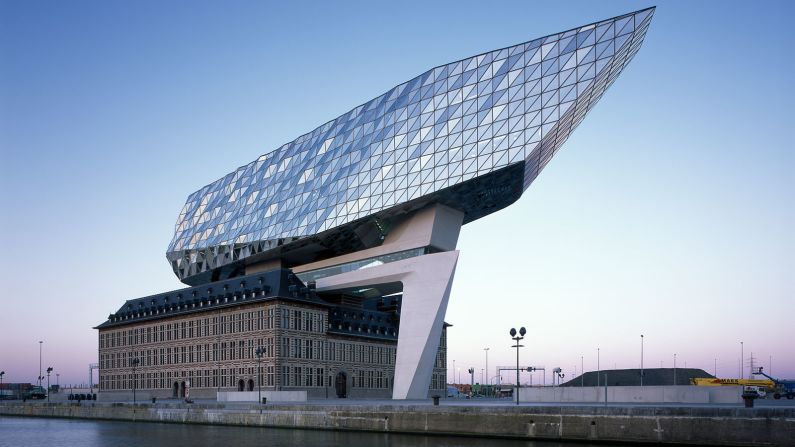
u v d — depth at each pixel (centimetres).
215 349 12150
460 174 9619
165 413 8931
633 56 9606
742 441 4928
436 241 10356
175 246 14788
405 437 6228
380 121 10962
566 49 9281
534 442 5653
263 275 11906
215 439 6531
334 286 11744
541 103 9238
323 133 12112
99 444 6500
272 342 11094
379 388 13050
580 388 7262
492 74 9838
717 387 6844
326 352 11925
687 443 5100
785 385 12312
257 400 9725
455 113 9994
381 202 10425
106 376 14712
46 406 11300
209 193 14675
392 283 10956
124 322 14250
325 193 11369
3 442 6819
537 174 10594
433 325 9944
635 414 5319
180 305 13112
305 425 7269
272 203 12481
